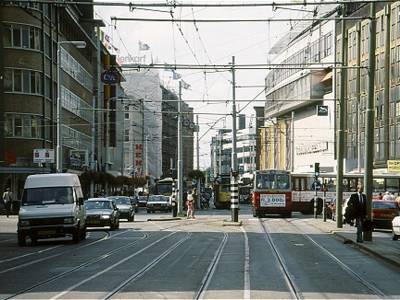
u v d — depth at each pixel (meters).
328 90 93.31
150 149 137.62
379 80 73.75
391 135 70.81
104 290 13.47
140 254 22.05
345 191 59.06
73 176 29.23
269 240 29.20
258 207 52.75
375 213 38.59
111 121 93.81
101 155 89.31
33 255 22.19
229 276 15.96
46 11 63.50
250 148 152.62
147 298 12.40
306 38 96.19
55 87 66.25
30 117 60.09
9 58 59.31
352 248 25.19
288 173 53.25
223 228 38.81
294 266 18.55
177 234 33.41
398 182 59.50
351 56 81.06
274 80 115.12
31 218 26.67
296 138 108.75
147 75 129.75
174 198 53.81
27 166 58.72
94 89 88.25
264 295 12.84
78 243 27.44
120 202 48.31
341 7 41.69
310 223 43.88
